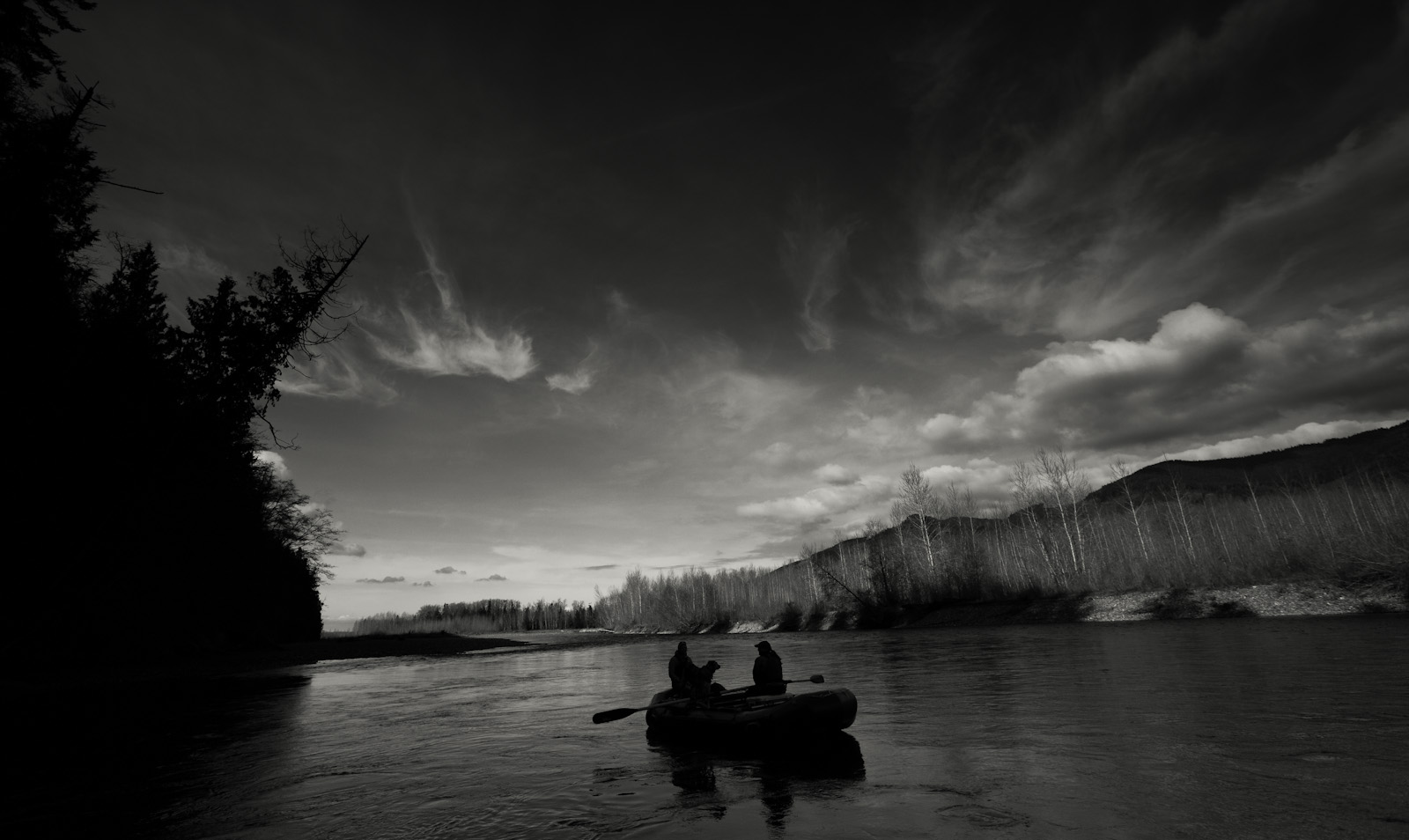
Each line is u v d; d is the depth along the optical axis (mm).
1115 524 67500
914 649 31938
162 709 18047
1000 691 14586
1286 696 11367
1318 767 6926
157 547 22000
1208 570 50000
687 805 6824
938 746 9125
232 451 17734
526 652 54875
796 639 58781
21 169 13703
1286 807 5707
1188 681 14164
